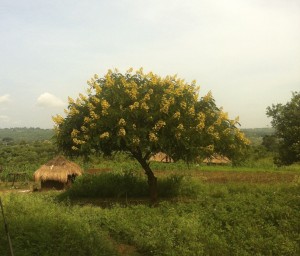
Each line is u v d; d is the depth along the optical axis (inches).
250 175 949.8
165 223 421.7
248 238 390.9
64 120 573.9
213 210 461.4
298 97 666.2
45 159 1562.5
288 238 388.2
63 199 632.4
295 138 647.8
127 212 471.2
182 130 522.0
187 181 681.0
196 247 362.6
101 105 529.3
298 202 482.6
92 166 1289.4
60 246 331.9
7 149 1924.2
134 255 369.1
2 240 325.1
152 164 1204.5
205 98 577.9
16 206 465.1
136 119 526.9
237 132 598.2
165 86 556.7
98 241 362.6
